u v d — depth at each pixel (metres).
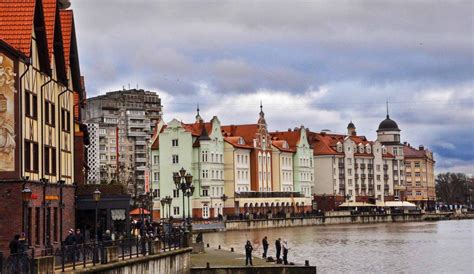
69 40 63.88
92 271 40.62
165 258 55.84
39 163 54.31
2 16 52.12
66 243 49.44
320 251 106.12
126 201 68.75
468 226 194.12
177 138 179.62
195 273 64.31
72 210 63.56
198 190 178.88
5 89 49.59
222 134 188.75
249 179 195.62
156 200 179.88
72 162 64.25
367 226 195.38
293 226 190.50
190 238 84.38
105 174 192.50
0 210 49.34
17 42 51.25
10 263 33.69
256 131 199.38
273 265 67.31
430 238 137.38
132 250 49.94
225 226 164.12
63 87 61.41
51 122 57.94
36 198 52.69
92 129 150.75
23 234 44.03
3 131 49.50
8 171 49.41
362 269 82.75
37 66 54.28
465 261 92.25
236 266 65.88
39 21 54.25
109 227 68.19
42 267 35.66
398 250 108.75
